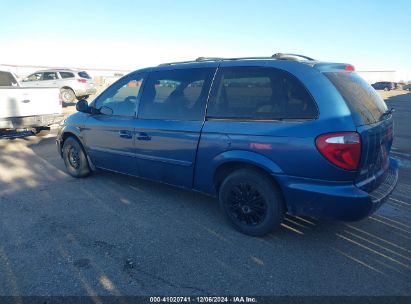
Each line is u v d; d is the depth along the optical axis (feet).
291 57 11.08
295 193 10.03
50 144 27.73
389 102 82.58
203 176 12.20
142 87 14.32
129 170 15.19
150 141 13.60
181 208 13.89
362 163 9.41
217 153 11.46
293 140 9.76
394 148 26.05
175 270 9.54
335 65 10.94
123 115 14.93
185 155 12.48
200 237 11.44
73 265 9.77
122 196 15.24
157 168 13.76
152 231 11.88
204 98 12.09
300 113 9.86
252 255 10.32
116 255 10.31
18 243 11.01
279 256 10.27
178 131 12.52
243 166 11.28
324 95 9.61
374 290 8.71
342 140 9.08
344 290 8.71
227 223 12.50
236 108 11.21
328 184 9.49
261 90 10.76
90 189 16.17
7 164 21.07
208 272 9.45
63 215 13.21
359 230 11.96
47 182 17.31
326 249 10.69
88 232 11.79
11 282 9.02
